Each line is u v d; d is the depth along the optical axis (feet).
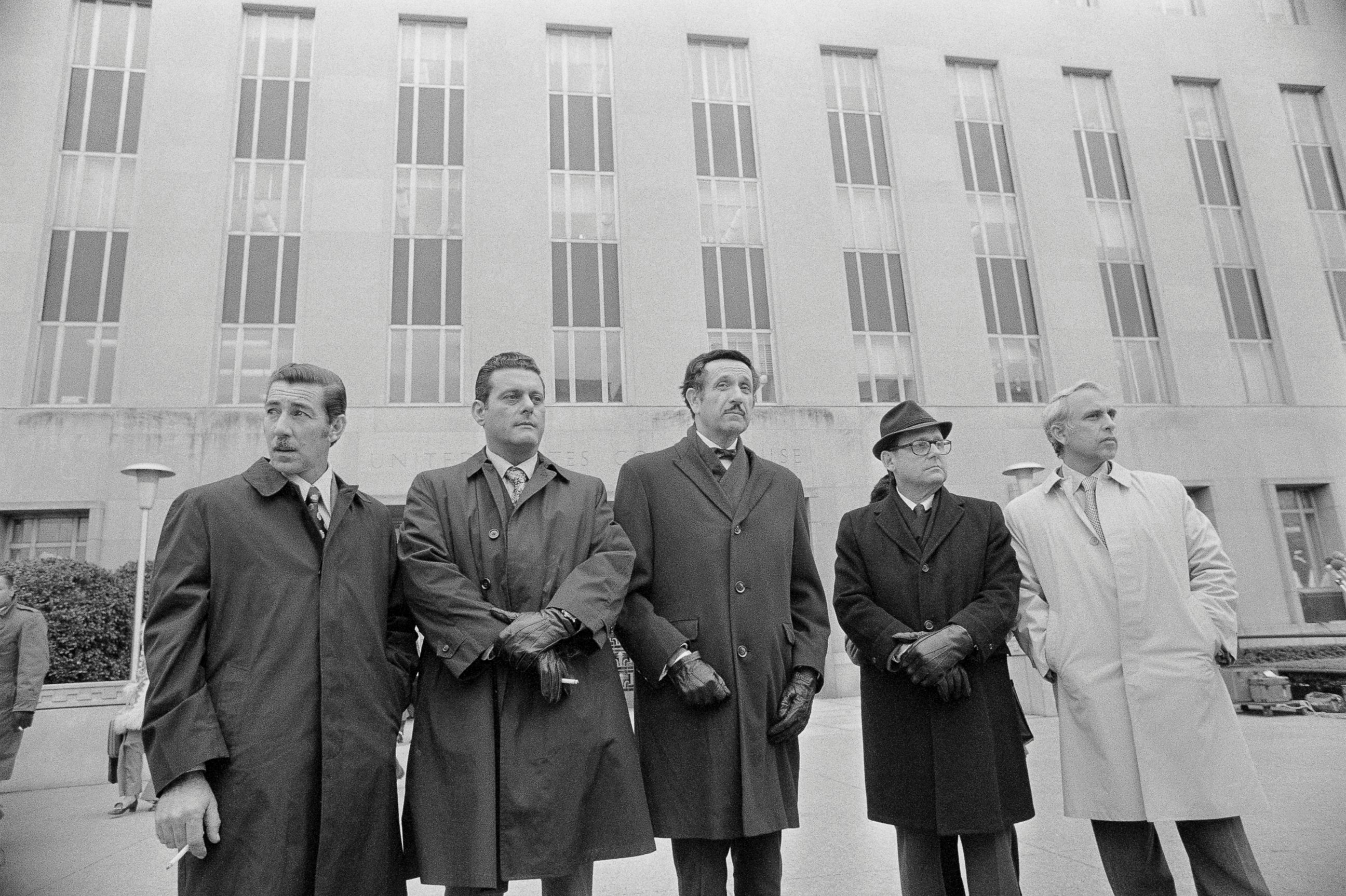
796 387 55.72
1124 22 67.10
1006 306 60.95
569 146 57.62
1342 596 59.36
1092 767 9.96
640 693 9.95
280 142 54.29
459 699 8.46
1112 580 10.25
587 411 52.75
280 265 52.60
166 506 47.44
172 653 7.49
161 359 49.44
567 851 8.09
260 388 50.93
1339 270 66.13
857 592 10.56
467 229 54.44
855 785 22.07
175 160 51.93
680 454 10.62
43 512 47.60
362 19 56.03
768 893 9.29
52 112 51.47
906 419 10.86
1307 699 35.50
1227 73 67.46
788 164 59.11
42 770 28.45
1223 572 10.29
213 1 54.49
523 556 9.04
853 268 59.47
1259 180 65.82
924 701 9.85
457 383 52.80
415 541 8.92
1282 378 62.85
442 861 7.90
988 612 9.76
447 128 56.65
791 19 61.62
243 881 7.19
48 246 50.49
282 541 8.24
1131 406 59.41
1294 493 61.52
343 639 8.09
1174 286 62.44
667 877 14.37
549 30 59.26
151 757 7.30
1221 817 9.32
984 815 9.22
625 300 55.11
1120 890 9.95
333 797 7.59
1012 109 63.41
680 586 9.84
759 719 9.30
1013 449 57.00
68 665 30.71
